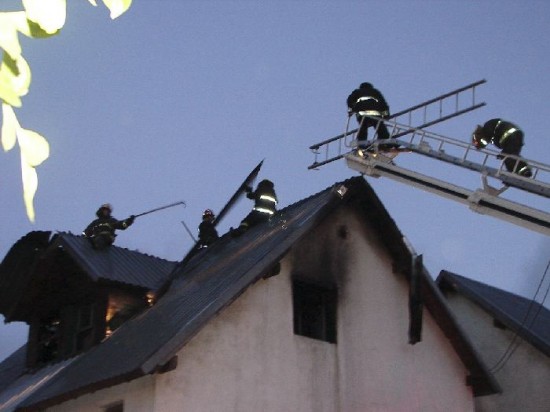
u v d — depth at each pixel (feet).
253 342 35.42
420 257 40.16
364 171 37.35
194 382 32.89
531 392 50.60
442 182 33.94
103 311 41.70
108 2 5.07
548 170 30.35
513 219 31.35
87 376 34.78
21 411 37.81
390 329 40.96
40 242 46.26
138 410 32.32
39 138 4.81
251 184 47.19
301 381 36.42
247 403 34.09
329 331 38.86
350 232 41.52
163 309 38.91
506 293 60.03
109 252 45.01
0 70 4.76
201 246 48.44
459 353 43.34
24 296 46.21
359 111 37.76
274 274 36.99
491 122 33.40
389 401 39.19
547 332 53.47
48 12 4.85
